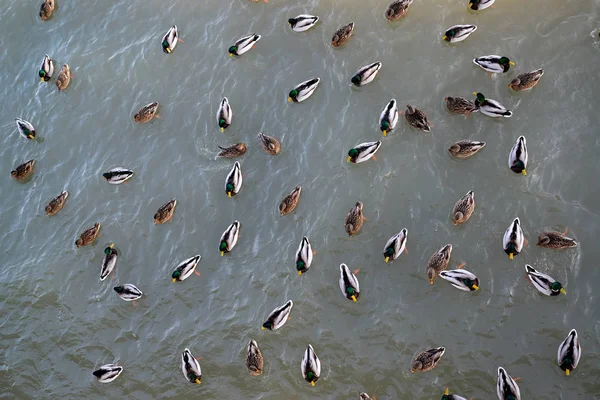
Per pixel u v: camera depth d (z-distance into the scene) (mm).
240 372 17266
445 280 17078
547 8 19703
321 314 17438
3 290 19484
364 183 18719
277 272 18125
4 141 21938
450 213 17828
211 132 20328
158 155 20453
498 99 18938
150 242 19266
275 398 16891
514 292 16719
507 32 19688
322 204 18688
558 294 16359
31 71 22828
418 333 16750
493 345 16312
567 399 15594
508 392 15375
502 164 18125
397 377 16453
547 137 18266
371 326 17047
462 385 16078
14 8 23812
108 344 18250
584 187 17562
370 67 19375
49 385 18141
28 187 21062
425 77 19578
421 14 20328
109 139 21062
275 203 18969
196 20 22109
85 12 23266
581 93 18625
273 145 19188
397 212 18188
